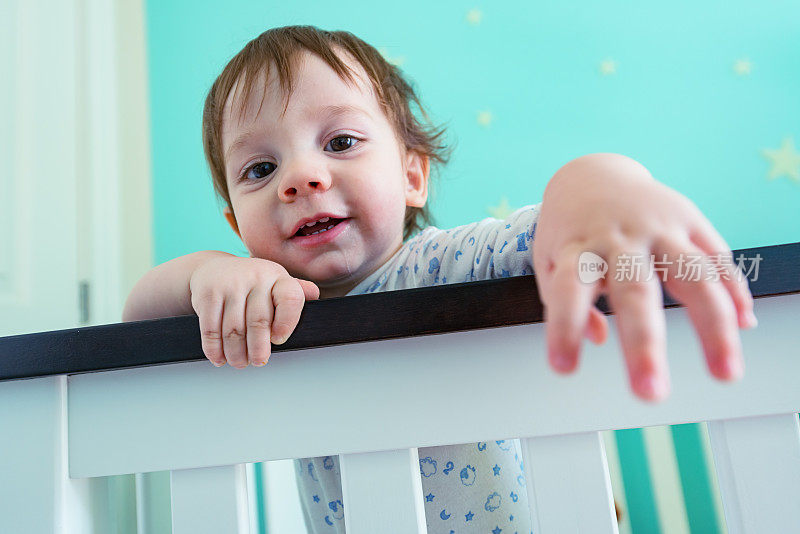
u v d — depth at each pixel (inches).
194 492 18.9
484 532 32.4
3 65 64.5
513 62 74.0
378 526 17.9
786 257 17.1
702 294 12.2
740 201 68.9
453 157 71.2
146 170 71.2
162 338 19.2
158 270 29.5
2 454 19.4
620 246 12.6
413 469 18.1
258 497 50.9
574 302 12.2
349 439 18.3
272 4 77.2
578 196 14.4
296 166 32.0
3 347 19.4
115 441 19.3
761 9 73.6
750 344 17.7
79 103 67.4
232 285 20.1
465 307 17.8
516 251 25.4
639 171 16.1
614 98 72.4
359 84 35.7
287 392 18.8
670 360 17.9
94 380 19.7
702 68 72.6
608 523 17.4
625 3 74.9
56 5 68.2
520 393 18.0
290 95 33.8
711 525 57.6
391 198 33.7
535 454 18.0
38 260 62.1
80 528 19.7
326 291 34.7
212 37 75.4
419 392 18.3
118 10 73.9
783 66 71.9
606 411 17.8
